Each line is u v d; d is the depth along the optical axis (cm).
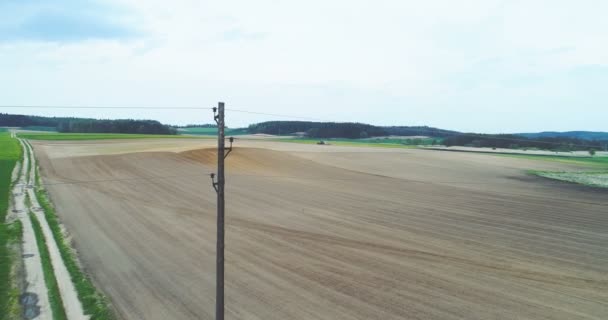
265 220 2811
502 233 2669
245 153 6075
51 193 3419
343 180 4700
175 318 1425
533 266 2067
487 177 5403
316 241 2372
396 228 2714
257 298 1606
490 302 1639
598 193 4303
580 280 1898
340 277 1845
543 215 3219
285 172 5034
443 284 1805
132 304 1520
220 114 1197
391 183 4631
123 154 5741
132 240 2281
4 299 1504
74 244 2175
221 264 1223
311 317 1466
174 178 4275
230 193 3666
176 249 2155
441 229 2723
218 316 1230
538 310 1581
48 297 1541
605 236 2648
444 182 4847
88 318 1398
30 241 2181
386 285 1770
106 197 3338
